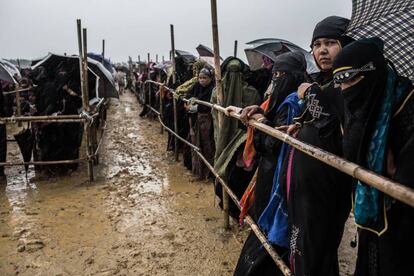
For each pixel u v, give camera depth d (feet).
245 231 13.03
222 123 11.90
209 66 22.22
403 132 4.85
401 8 5.80
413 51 5.64
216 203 15.96
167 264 11.10
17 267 11.05
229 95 13.32
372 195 5.03
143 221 14.20
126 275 10.57
